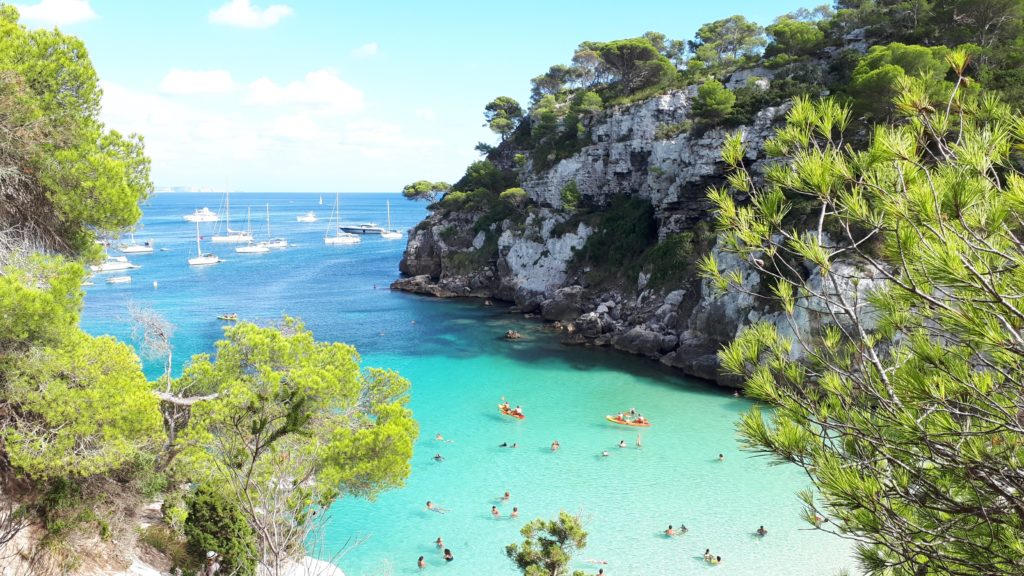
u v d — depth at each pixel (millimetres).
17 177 17078
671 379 58531
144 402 18609
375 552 29469
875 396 7895
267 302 96312
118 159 19828
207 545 20219
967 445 6793
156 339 27328
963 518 7289
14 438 16312
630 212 87875
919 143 7848
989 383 7004
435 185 150625
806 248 7934
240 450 14945
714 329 60594
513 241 98875
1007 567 6781
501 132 142375
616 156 91188
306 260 152250
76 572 17125
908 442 7242
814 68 76375
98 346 19047
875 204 7625
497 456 40719
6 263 16984
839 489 7262
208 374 23141
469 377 58594
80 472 18141
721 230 9031
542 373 60188
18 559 15953
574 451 41594
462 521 32438
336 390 21969
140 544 20672
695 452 41469
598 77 141875
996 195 7020
